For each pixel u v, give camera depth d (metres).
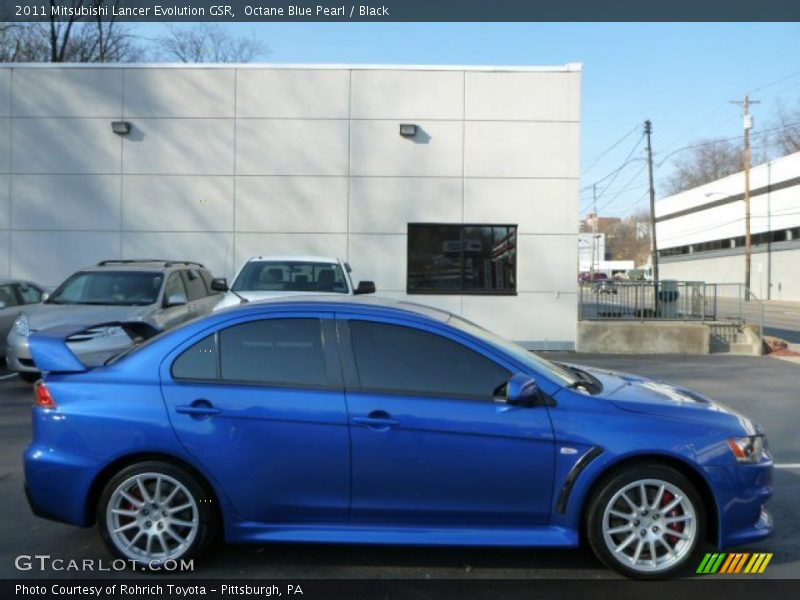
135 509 4.14
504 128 14.78
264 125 14.80
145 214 14.87
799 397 10.27
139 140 14.81
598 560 4.41
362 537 4.08
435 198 14.85
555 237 14.93
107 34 31.14
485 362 4.24
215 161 14.82
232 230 14.88
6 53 30.02
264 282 10.59
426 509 4.09
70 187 14.86
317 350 4.25
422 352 4.25
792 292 48.09
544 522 4.12
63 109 14.80
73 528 4.88
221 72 14.77
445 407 4.09
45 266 14.93
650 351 15.23
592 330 15.12
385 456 4.05
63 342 4.42
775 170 50.16
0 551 4.48
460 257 14.96
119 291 10.37
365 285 10.78
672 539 4.12
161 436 4.07
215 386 4.16
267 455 4.07
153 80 14.77
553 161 14.83
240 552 4.47
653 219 46.94
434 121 14.77
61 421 4.15
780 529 4.98
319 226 14.89
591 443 4.04
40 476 4.15
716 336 15.83
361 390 4.15
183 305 10.80
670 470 4.07
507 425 4.06
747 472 4.13
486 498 4.09
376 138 14.81
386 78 14.77
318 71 14.76
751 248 53.97
